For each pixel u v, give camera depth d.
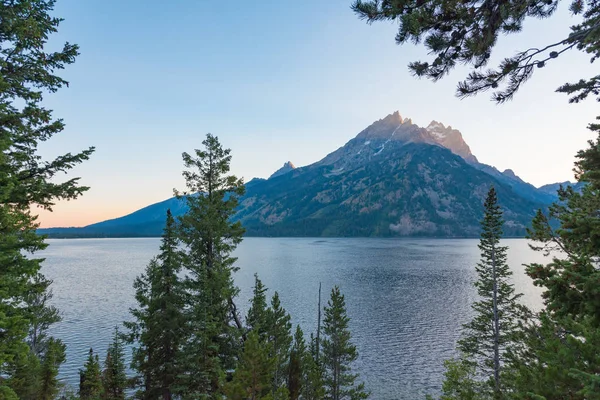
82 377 43.28
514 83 6.39
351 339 63.66
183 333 24.28
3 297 9.52
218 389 21.31
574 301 6.67
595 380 6.12
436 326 70.81
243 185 28.02
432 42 6.11
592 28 5.62
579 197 9.20
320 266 166.62
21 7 10.27
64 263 194.25
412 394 44.62
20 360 10.52
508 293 29.86
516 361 18.02
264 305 37.03
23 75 10.82
